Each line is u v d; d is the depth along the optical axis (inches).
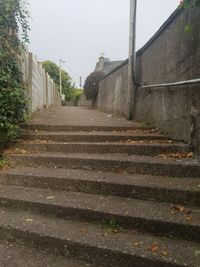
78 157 211.5
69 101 1921.8
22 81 283.1
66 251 141.7
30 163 217.9
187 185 171.2
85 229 151.0
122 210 155.8
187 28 196.7
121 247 133.6
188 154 211.5
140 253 129.0
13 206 175.0
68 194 181.5
